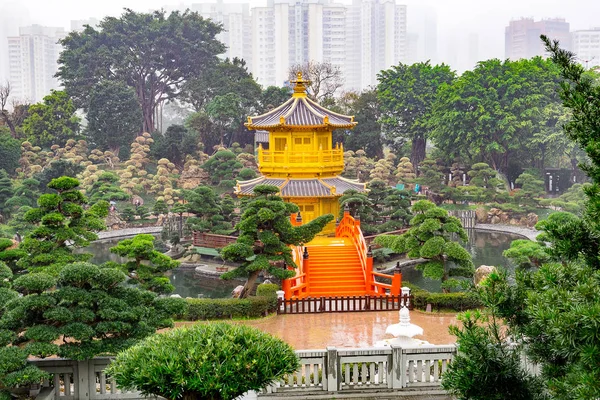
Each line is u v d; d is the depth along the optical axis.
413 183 93.94
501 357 13.51
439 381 19.09
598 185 12.53
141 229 79.38
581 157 88.25
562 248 13.30
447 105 94.56
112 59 119.31
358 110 112.12
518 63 93.75
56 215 27.80
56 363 18.62
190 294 50.53
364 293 38.12
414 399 18.75
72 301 18.77
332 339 28.31
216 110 109.75
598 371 10.58
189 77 130.00
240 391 13.76
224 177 92.00
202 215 64.44
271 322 31.12
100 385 18.66
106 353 19.78
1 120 116.38
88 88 120.50
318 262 40.22
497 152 94.06
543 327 12.15
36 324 18.47
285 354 14.48
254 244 35.44
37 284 17.94
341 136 110.69
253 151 112.81
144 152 104.56
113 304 18.72
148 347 14.26
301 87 51.16
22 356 16.83
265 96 118.06
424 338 28.09
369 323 30.86
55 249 28.64
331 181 50.72
